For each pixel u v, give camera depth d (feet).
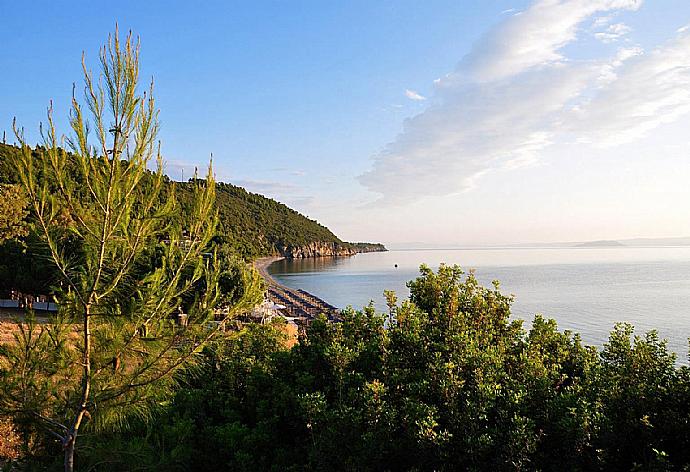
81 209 18.48
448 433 22.63
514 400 23.63
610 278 362.33
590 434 22.36
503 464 21.57
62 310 18.81
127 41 18.57
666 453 21.38
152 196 19.70
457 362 26.89
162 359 19.90
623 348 29.45
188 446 27.25
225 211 651.66
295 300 231.30
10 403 18.76
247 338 36.73
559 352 32.01
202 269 20.79
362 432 24.76
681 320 163.22
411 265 654.12
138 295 19.75
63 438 19.35
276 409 30.19
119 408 19.81
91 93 18.02
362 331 35.24
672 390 24.72
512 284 320.29
